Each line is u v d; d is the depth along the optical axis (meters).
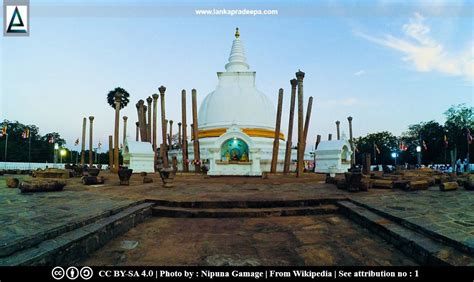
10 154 48.12
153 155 27.19
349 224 6.70
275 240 5.44
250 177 19.41
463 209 6.70
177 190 11.03
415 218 5.65
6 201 7.89
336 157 26.56
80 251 4.44
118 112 25.41
